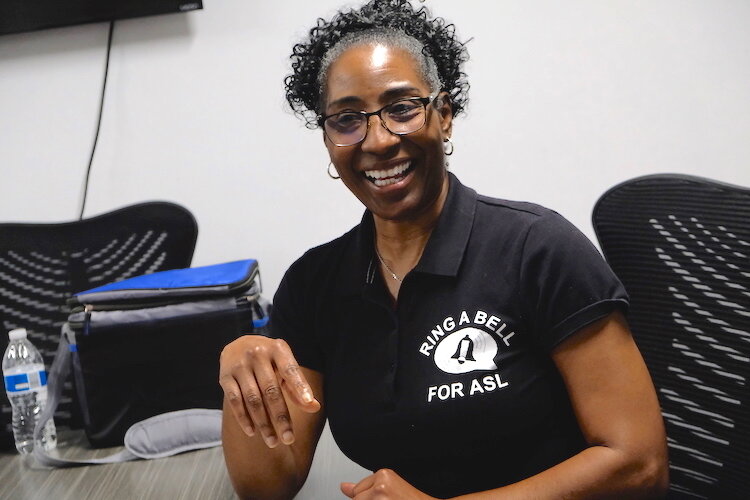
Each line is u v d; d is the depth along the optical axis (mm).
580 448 1062
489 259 1062
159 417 1414
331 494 1190
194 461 1348
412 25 1075
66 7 2113
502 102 2188
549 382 1046
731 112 2174
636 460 974
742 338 1106
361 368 1106
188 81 2189
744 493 1115
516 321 1039
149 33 2170
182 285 1500
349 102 1019
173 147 2213
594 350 1000
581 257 1024
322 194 2219
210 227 2238
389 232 1117
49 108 2203
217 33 2172
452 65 1102
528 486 971
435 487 1079
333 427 1131
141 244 1869
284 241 2240
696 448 1168
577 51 2166
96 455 1443
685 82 2166
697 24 2145
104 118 2203
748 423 1103
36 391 1544
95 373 1471
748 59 2150
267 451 1141
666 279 1189
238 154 2215
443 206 1103
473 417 1020
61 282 1843
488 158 2211
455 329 1045
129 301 1481
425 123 1015
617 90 2176
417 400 1040
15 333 1541
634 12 2145
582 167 2205
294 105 1163
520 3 2152
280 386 1027
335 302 1157
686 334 1168
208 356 1484
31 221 2242
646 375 1009
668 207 1201
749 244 1107
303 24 2164
